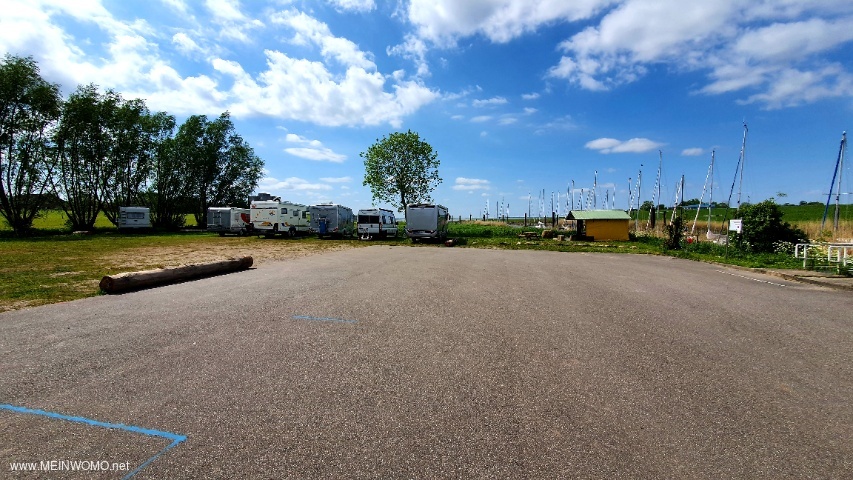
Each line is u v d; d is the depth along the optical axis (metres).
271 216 30.61
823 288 10.30
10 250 17.88
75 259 14.62
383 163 41.97
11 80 28.06
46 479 2.49
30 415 3.26
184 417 3.27
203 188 45.03
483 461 2.75
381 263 14.69
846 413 3.57
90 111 33.44
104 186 35.78
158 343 5.03
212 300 7.61
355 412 3.40
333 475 2.57
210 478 2.52
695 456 2.87
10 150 28.70
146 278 8.97
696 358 4.89
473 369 4.41
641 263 16.39
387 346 5.11
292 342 5.17
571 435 3.12
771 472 2.70
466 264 14.83
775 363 4.77
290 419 3.27
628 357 4.89
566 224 47.78
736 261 16.19
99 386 3.79
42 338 5.19
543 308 7.44
